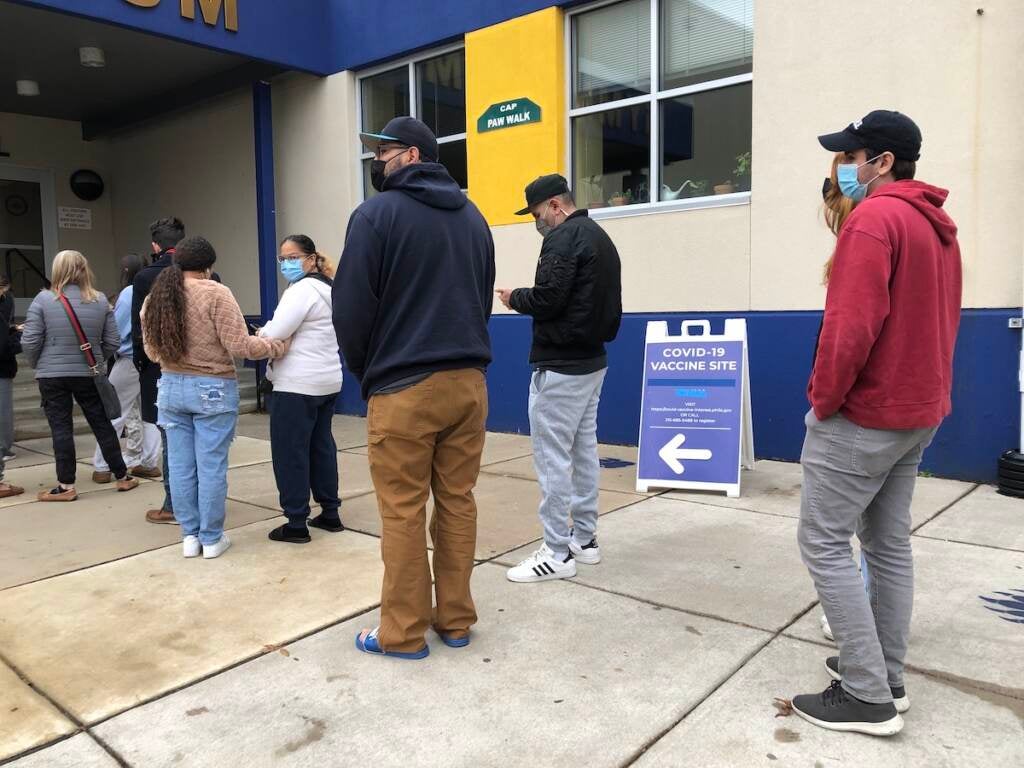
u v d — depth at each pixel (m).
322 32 8.57
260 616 3.27
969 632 2.98
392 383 2.70
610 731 2.39
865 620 2.30
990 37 4.88
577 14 6.90
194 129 10.38
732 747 2.30
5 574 3.81
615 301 3.55
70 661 2.90
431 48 7.84
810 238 5.67
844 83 5.43
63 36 8.18
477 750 2.31
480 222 2.95
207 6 7.54
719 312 6.14
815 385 2.21
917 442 2.27
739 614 3.21
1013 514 4.43
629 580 3.59
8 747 2.37
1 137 10.89
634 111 6.62
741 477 5.50
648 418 5.30
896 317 2.15
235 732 2.43
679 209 6.26
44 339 5.09
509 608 3.30
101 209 11.84
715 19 6.17
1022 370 4.75
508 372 7.41
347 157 8.57
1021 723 2.39
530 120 7.04
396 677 2.74
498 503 4.93
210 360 3.90
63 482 5.18
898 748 2.27
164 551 4.12
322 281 4.07
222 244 10.23
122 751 2.34
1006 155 4.88
